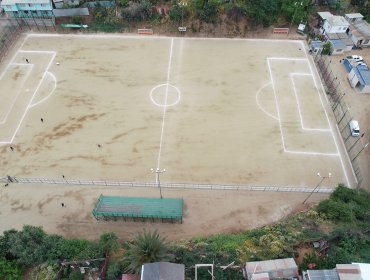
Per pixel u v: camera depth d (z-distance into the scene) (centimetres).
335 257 3831
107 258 4028
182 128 5956
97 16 8062
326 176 5300
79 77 6906
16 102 6394
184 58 7400
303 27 8000
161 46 7706
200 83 6825
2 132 5872
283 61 7400
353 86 6838
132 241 4275
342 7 8456
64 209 4853
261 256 4000
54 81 6819
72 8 8006
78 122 6028
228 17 7906
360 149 5719
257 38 7988
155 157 5506
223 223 4703
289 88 6775
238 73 7069
